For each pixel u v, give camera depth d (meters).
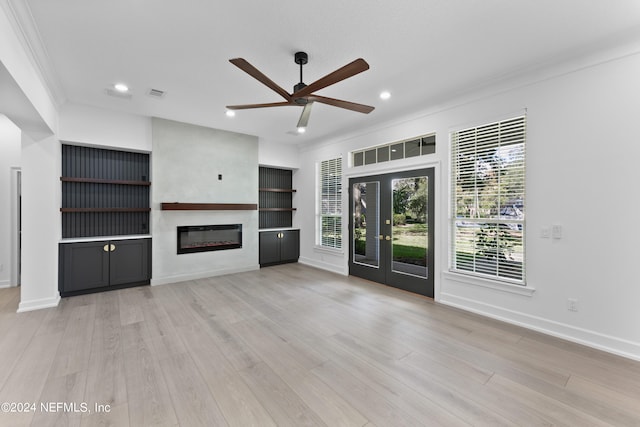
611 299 2.46
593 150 2.54
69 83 3.27
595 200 2.53
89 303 3.67
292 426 1.64
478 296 3.37
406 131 4.17
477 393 1.93
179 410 1.76
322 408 1.79
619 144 2.41
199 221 4.99
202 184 4.98
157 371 2.18
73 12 2.07
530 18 2.14
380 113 4.20
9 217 4.31
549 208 2.79
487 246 3.30
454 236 3.66
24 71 2.30
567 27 2.24
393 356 2.41
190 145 4.86
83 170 4.25
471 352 2.47
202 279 4.93
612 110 2.44
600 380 2.07
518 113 2.99
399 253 4.36
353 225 5.16
